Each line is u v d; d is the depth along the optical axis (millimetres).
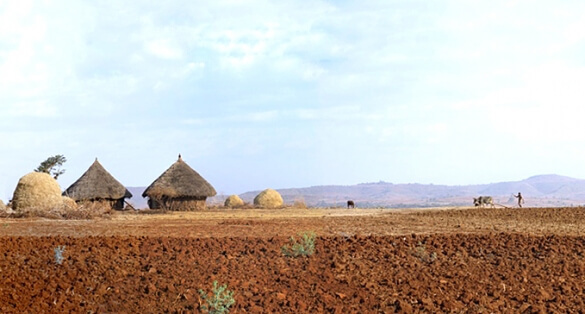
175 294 9023
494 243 13250
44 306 8453
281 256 11672
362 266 10836
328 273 10242
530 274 10516
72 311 8375
